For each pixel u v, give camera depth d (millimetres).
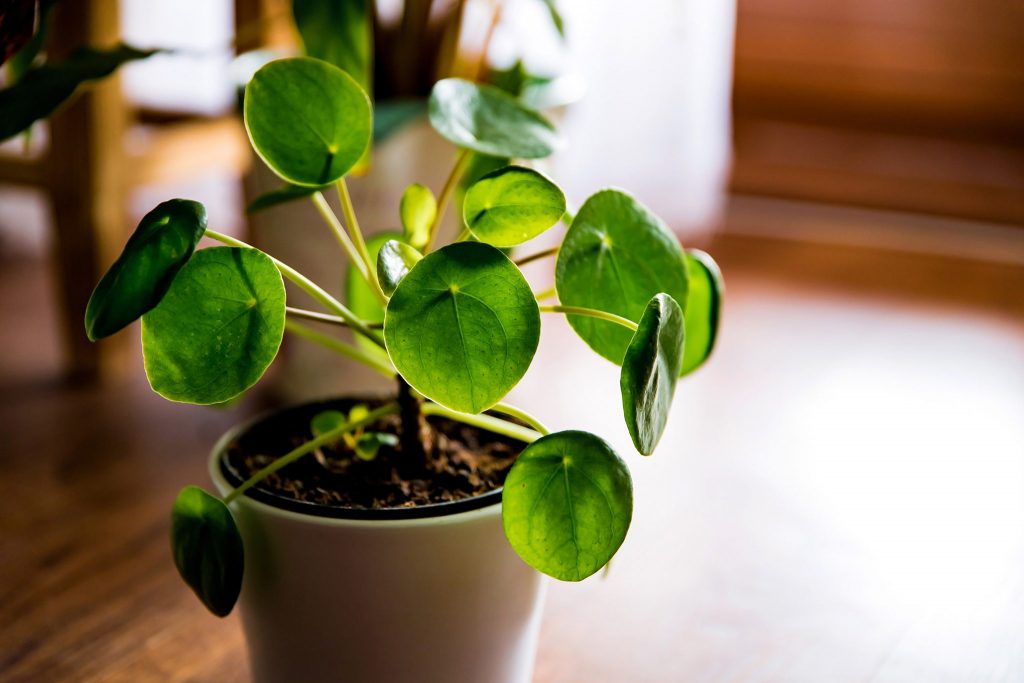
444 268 756
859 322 1833
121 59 952
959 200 2262
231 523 792
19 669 948
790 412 1437
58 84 920
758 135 2332
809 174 2344
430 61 1247
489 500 805
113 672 948
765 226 2387
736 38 2207
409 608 804
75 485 1186
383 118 1135
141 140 1625
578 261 797
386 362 943
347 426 822
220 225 2385
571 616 1014
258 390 1461
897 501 1176
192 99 2615
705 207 2328
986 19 2064
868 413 1437
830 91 2234
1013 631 999
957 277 2102
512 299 758
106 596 1023
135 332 1709
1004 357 1668
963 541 1106
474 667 831
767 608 1022
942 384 1549
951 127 2207
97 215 1484
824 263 2182
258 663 854
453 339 753
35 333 1718
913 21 2105
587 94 2174
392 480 839
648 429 754
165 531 1104
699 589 1044
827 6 2133
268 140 791
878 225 2344
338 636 813
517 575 826
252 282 771
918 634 995
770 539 1106
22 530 1103
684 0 2098
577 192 2225
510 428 860
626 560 1078
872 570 1067
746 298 1958
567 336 1748
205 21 2584
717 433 1365
